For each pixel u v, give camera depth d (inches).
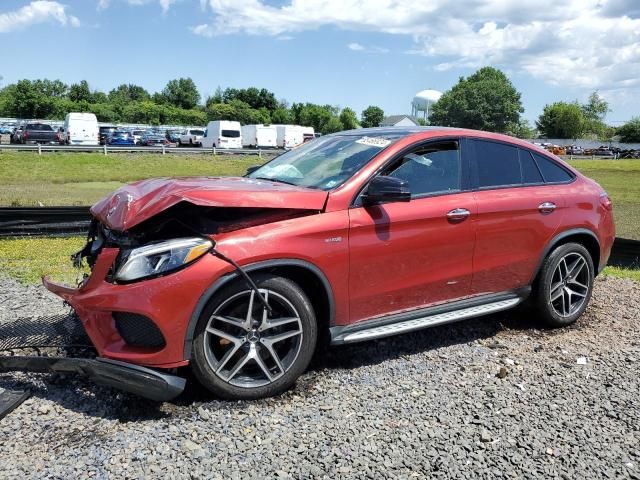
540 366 160.2
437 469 110.7
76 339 148.1
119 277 124.8
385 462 112.2
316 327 140.7
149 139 1843.0
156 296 122.0
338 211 143.0
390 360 161.2
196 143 2028.8
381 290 150.8
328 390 141.9
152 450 113.1
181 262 123.8
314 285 145.4
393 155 156.8
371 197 144.1
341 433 122.1
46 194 709.9
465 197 165.6
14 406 126.9
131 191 142.6
